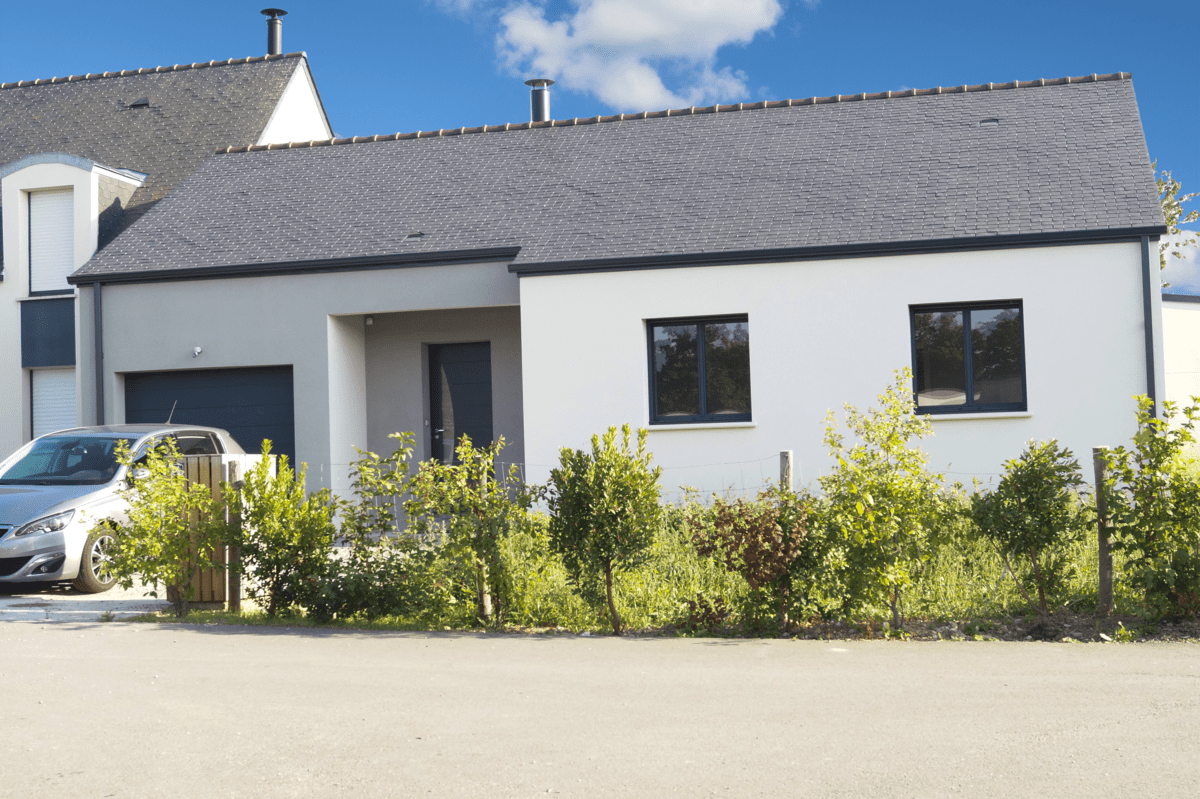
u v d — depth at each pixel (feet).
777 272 43.73
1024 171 46.01
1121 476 25.49
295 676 21.24
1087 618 25.55
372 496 28.58
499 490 27.81
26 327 55.93
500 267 48.24
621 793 14.07
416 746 16.30
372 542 28.25
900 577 24.62
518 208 51.31
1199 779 14.32
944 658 22.27
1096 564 28.76
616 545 25.29
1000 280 41.91
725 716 17.83
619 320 45.06
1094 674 20.52
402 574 27.96
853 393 43.06
